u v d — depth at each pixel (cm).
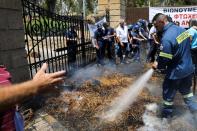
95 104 577
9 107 114
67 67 850
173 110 544
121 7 1334
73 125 487
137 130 471
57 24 786
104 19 1192
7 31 500
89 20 1066
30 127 471
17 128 164
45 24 684
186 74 479
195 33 659
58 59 768
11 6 510
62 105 557
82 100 596
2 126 148
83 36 965
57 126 480
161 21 468
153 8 1428
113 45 1118
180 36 463
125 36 1130
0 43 482
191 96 501
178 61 473
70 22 863
